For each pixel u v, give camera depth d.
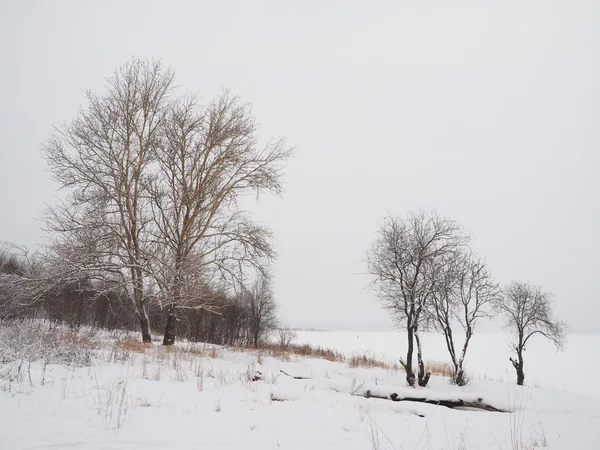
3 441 4.31
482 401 9.30
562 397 12.13
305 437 5.43
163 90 18.23
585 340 101.12
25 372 7.96
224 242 17.78
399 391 9.23
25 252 16.55
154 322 25.38
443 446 5.48
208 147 18.22
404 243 14.05
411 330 13.41
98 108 16.88
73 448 4.27
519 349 17.70
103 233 16.47
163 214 17.55
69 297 19.59
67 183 16.33
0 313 15.92
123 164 17.31
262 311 28.14
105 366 9.67
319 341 54.75
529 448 5.51
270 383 9.88
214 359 13.96
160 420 5.62
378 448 5.00
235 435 5.24
